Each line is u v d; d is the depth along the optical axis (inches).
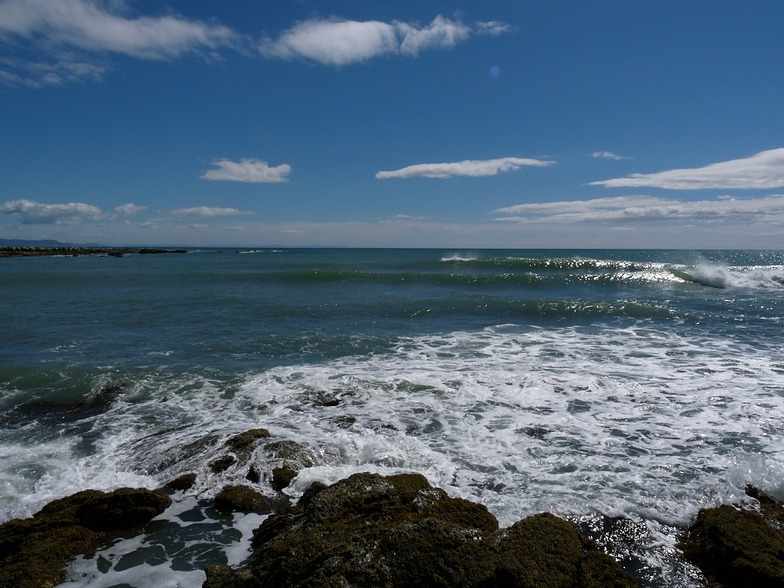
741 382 389.4
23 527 196.7
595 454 267.6
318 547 168.2
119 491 216.7
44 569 175.2
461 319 645.9
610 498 219.6
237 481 240.4
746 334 560.1
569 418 319.3
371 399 351.6
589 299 793.6
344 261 1934.1
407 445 275.7
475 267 1429.6
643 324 617.0
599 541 190.7
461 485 232.8
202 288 968.9
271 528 193.8
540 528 179.6
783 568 163.3
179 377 400.5
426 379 393.4
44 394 364.8
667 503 215.6
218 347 497.0
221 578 164.4
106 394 365.1
